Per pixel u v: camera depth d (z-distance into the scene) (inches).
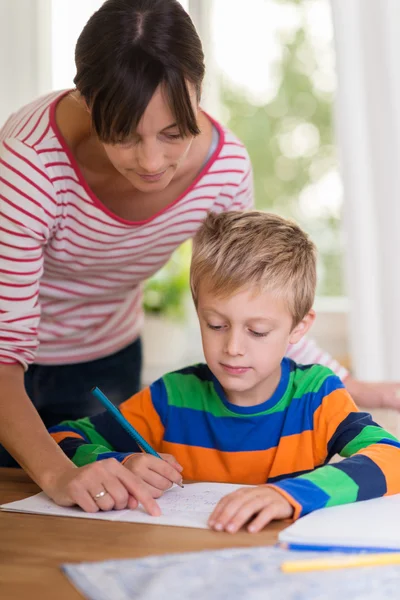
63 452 41.9
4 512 37.3
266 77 106.7
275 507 34.4
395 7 91.9
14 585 27.7
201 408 49.0
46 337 57.1
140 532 33.8
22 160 45.4
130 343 62.4
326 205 107.2
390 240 93.9
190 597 25.8
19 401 44.0
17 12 99.0
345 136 94.1
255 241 44.1
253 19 105.7
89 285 54.9
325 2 103.7
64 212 48.2
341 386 47.8
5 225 45.3
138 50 36.9
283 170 108.0
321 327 108.4
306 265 46.0
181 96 37.7
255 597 25.8
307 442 46.6
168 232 52.2
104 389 60.9
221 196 52.6
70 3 100.2
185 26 38.6
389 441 41.8
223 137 50.8
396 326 94.1
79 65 39.3
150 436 49.9
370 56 92.8
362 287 95.1
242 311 43.1
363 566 28.8
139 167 40.1
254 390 47.1
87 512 36.9
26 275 46.5
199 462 48.4
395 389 55.5
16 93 100.0
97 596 26.2
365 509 35.1
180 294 101.2
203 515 36.1
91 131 45.1
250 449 47.4
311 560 28.7
